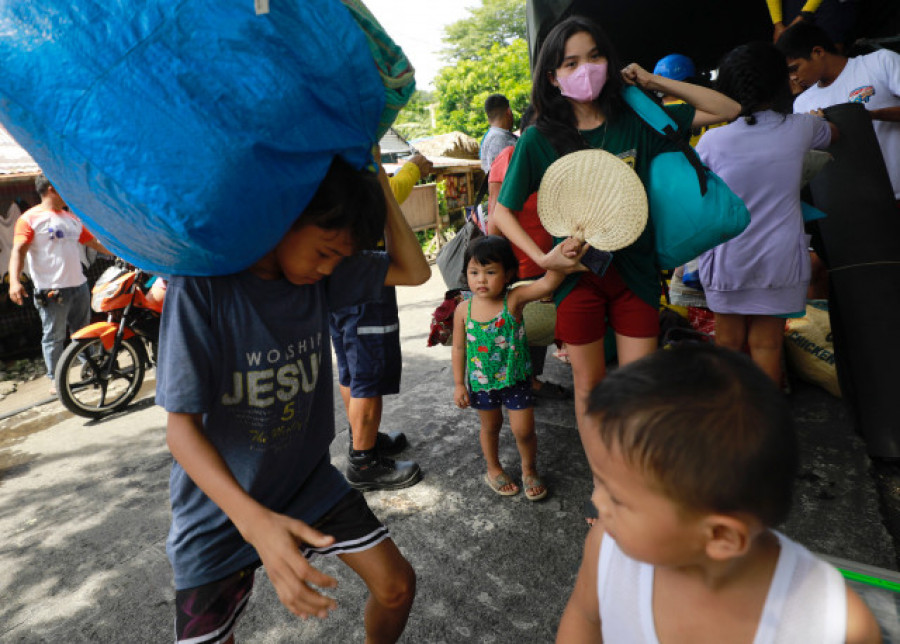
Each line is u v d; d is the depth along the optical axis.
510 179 2.19
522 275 3.10
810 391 3.31
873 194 2.83
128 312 4.40
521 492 2.63
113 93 0.86
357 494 1.49
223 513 1.28
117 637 2.03
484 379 2.45
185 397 1.13
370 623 1.47
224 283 1.18
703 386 0.66
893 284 2.73
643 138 2.12
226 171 0.89
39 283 4.91
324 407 1.46
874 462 2.63
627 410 0.68
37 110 0.87
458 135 17.53
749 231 2.50
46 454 3.77
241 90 0.88
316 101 0.96
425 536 2.39
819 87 3.29
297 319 1.30
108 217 0.98
